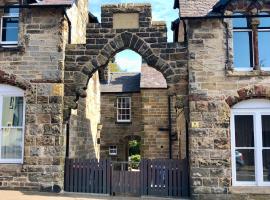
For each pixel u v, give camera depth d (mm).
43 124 14195
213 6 14547
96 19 19922
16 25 15133
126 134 27453
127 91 27672
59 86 14375
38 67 14492
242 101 13898
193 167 13633
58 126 14164
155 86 23500
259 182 13555
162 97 23531
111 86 28328
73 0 14867
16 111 14594
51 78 14414
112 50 14844
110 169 14328
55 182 13930
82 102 17734
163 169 14188
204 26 14312
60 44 14555
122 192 14164
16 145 14492
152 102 23531
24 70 14492
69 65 14805
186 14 14219
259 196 13312
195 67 14117
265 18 14352
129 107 27844
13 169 14062
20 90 14562
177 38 18234
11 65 14539
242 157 13789
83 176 14406
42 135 14141
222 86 13945
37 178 13969
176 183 14055
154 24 14828
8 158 14469
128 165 27562
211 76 14031
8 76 14469
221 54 14117
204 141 13734
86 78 14727
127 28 14891
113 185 14227
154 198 13633
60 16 14688
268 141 13758
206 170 13594
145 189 14117
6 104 14648
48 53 14539
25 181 13984
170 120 22812
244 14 14188
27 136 14164
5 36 15078
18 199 12242
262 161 13672
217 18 14227
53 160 14008
